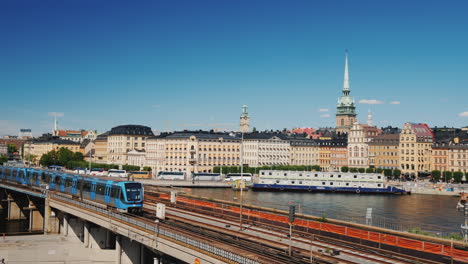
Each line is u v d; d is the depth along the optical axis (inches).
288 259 1951.3
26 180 4781.0
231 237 2503.7
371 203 6220.5
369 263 1978.3
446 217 4901.6
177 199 3836.1
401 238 2166.6
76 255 3152.1
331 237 2471.7
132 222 2508.6
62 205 3595.0
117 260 2822.3
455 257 1957.4
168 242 2161.7
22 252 3196.4
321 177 7760.8
